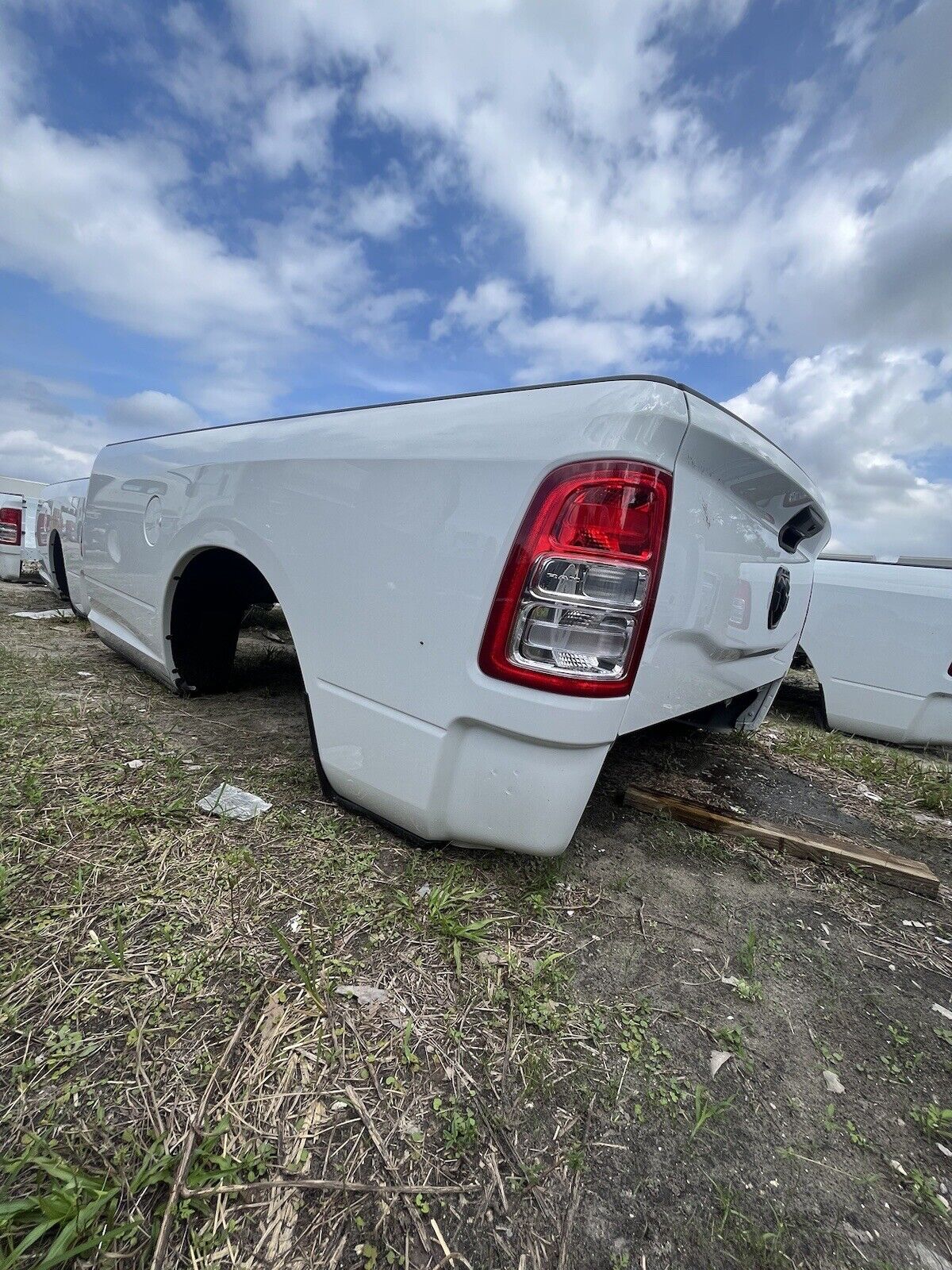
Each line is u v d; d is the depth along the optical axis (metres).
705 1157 0.96
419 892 1.51
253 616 5.62
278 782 2.04
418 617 1.44
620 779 2.57
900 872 1.91
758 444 1.67
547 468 1.25
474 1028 1.15
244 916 1.38
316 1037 1.09
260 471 1.87
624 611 1.28
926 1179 0.96
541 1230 0.83
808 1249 0.84
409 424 1.52
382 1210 0.83
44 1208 0.75
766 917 1.67
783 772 2.92
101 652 3.87
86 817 1.72
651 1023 1.22
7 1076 0.96
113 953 1.22
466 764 1.42
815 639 3.74
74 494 4.23
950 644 3.31
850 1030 1.28
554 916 1.52
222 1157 0.86
